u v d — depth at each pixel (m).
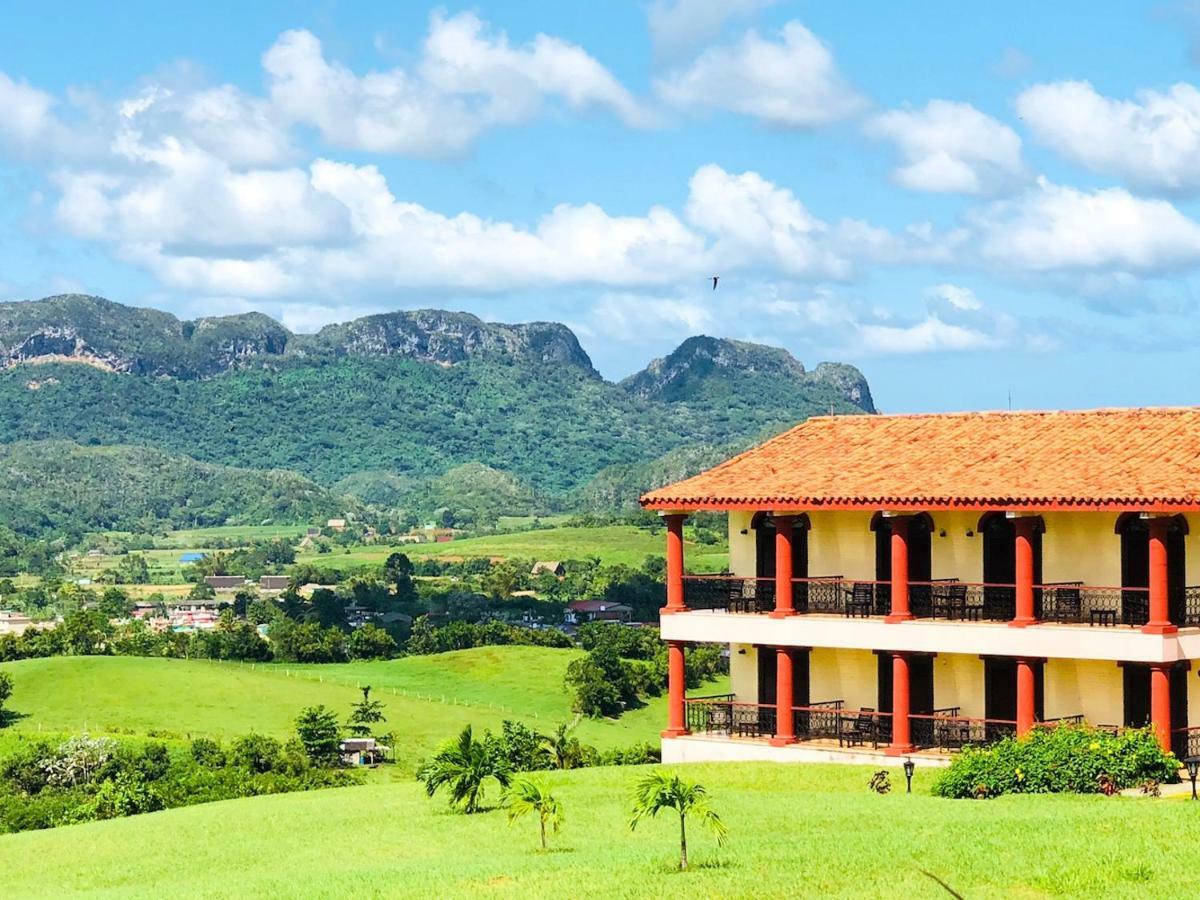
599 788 41.28
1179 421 43.03
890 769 41.09
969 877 26.23
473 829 36.81
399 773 118.00
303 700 151.00
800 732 45.00
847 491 42.41
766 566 46.50
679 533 46.25
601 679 152.38
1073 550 41.53
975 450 43.84
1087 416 44.66
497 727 142.12
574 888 27.44
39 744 108.94
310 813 42.03
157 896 30.70
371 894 28.48
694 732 46.19
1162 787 36.69
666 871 28.41
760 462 46.44
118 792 67.12
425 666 177.75
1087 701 40.94
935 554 43.50
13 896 34.06
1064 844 28.08
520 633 197.12
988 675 42.44
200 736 132.25
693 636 45.22
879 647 42.03
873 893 25.55
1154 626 38.47
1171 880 25.36
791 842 30.38
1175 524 40.38
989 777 36.44
